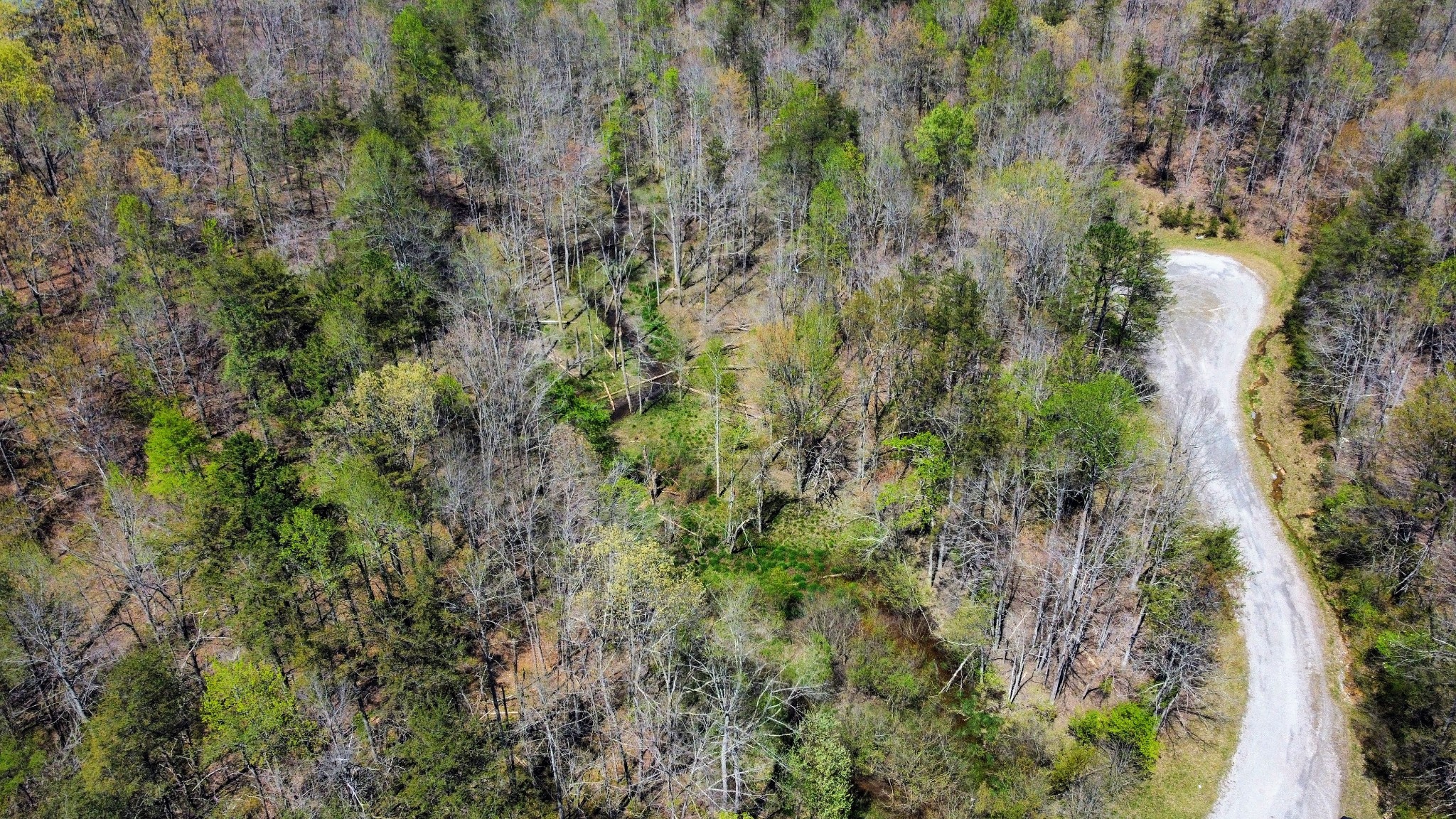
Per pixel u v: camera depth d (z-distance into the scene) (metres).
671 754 47.94
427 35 92.94
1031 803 46.50
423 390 58.97
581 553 53.06
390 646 47.59
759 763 49.81
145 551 54.81
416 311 70.38
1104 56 97.69
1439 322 64.56
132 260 74.25
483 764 44.88
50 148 85.12
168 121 92.00
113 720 45.97
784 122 84.06
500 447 62.78
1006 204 69.38
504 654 56.72
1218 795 49.38
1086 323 67.56
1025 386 57.62
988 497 61.78
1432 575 53.31
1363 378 64.44
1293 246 88.44
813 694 51.62
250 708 46.75
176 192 82.12
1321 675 54.34
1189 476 60.88
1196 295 83.81
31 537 62.69
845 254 74.44
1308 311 74.88
